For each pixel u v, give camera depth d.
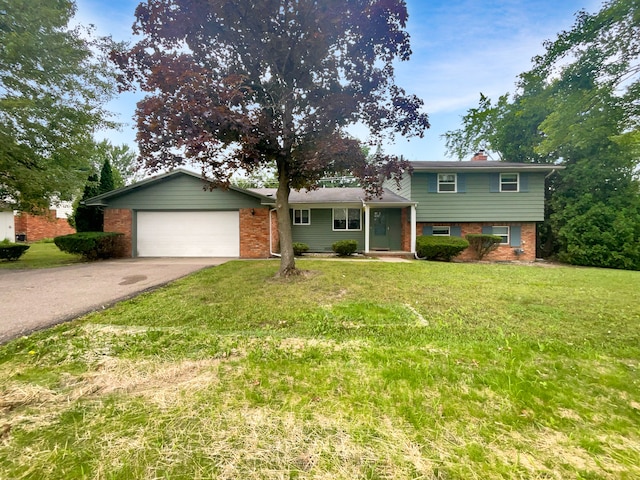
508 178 13.28
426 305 4.64
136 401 2.12
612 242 11.75
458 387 2.27
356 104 6.02
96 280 6.45
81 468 1.52
